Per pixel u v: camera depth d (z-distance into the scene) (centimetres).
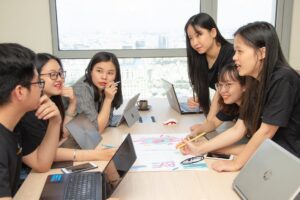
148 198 116
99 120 201
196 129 196
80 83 215
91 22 353
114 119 227
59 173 137
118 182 118
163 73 365
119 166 124
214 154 157
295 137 153
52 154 141
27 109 108
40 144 141
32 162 138
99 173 132
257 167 114
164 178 132
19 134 128
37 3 338
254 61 144
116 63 223
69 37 354
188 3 355
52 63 175
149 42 361
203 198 116
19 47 103
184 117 237
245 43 144
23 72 100
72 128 168
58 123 143
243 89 174
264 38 141
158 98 313
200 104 243
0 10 336
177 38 361
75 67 360
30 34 344
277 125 142
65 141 178
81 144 168
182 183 128
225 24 359
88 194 115
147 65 364
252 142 143
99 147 173
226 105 199
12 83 99
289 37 362
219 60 228
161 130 202
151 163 147
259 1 359
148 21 356
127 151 134
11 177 112
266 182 106
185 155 156
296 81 145
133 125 215
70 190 118
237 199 115
